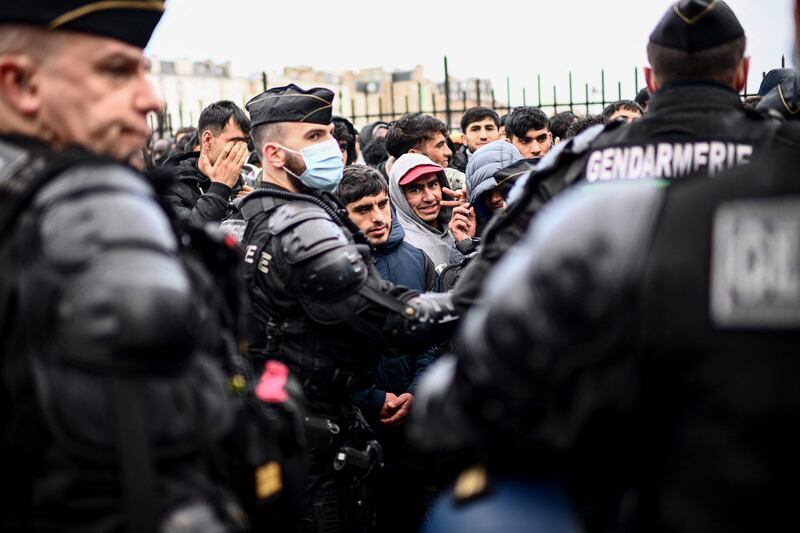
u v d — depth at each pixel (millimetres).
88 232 1156
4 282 1190
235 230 2953
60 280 1138
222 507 1204
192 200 4332
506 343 1011
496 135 6766
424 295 2812
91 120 1358
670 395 954
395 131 5488
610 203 1010
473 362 1048
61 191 1201
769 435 896
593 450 1016
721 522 916
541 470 1063
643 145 2133
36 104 1351
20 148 1344
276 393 1643
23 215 1219
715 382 917
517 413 1014
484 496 1091
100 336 1112
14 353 1182
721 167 2066
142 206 1223
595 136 2250
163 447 1152
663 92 2176
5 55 1339
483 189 3957
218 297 1459
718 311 922
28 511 1186
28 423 1170
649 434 981
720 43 2127
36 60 1338
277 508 1591
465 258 3607
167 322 1142
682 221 968
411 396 3529
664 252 961
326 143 3082
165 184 1445
